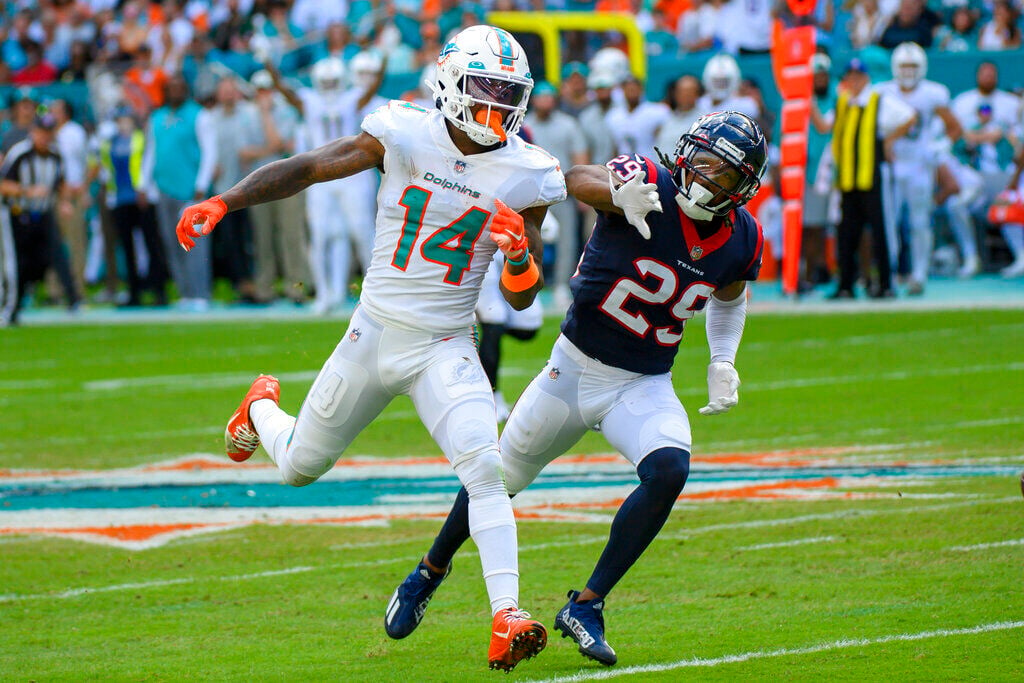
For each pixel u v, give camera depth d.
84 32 72.19
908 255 55.75
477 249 15.71
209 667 15.90
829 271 58.97
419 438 30.86
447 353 15.72
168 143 55.78
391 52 61.84
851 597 18.02
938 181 56.50
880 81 55.62
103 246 64.81
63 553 21.33
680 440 15.83
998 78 57.50
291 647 16.69
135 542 21.98
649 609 17.92
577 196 15.98
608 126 53.97
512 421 17.08
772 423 30.70
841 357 39.66
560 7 67.12
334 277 52.97
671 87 54.31
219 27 65.31
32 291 66.62
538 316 31.44
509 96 15.30
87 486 26.14
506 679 15.29
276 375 39.62
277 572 20.20
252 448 18.28
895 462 26.27
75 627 17.64
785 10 59.62
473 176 15.43
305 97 50.06
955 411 31.16
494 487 15.30
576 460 28.08
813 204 53.19
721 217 16.00
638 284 15.95
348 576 19.94
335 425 16.20
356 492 25.44
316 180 15.65
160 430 31.84
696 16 62.53
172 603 18.70
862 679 14.78
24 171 53.72
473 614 18.17
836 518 22.25
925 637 16.19
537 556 20.77
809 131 52.66
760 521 22.30
